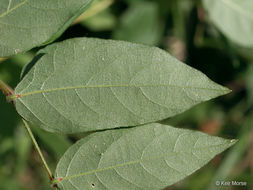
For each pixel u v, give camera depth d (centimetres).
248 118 39
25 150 35
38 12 20
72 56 20
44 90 20
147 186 21
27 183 39
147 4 37
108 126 20
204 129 41
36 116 21
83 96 20
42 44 20
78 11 20
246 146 40
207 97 20
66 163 21
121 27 36
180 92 20
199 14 37
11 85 32
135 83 20
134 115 20
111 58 20
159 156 21
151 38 37
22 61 32
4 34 20
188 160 20
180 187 38
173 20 37
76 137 33
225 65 39
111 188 21
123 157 21
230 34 29
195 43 38
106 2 34
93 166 21
